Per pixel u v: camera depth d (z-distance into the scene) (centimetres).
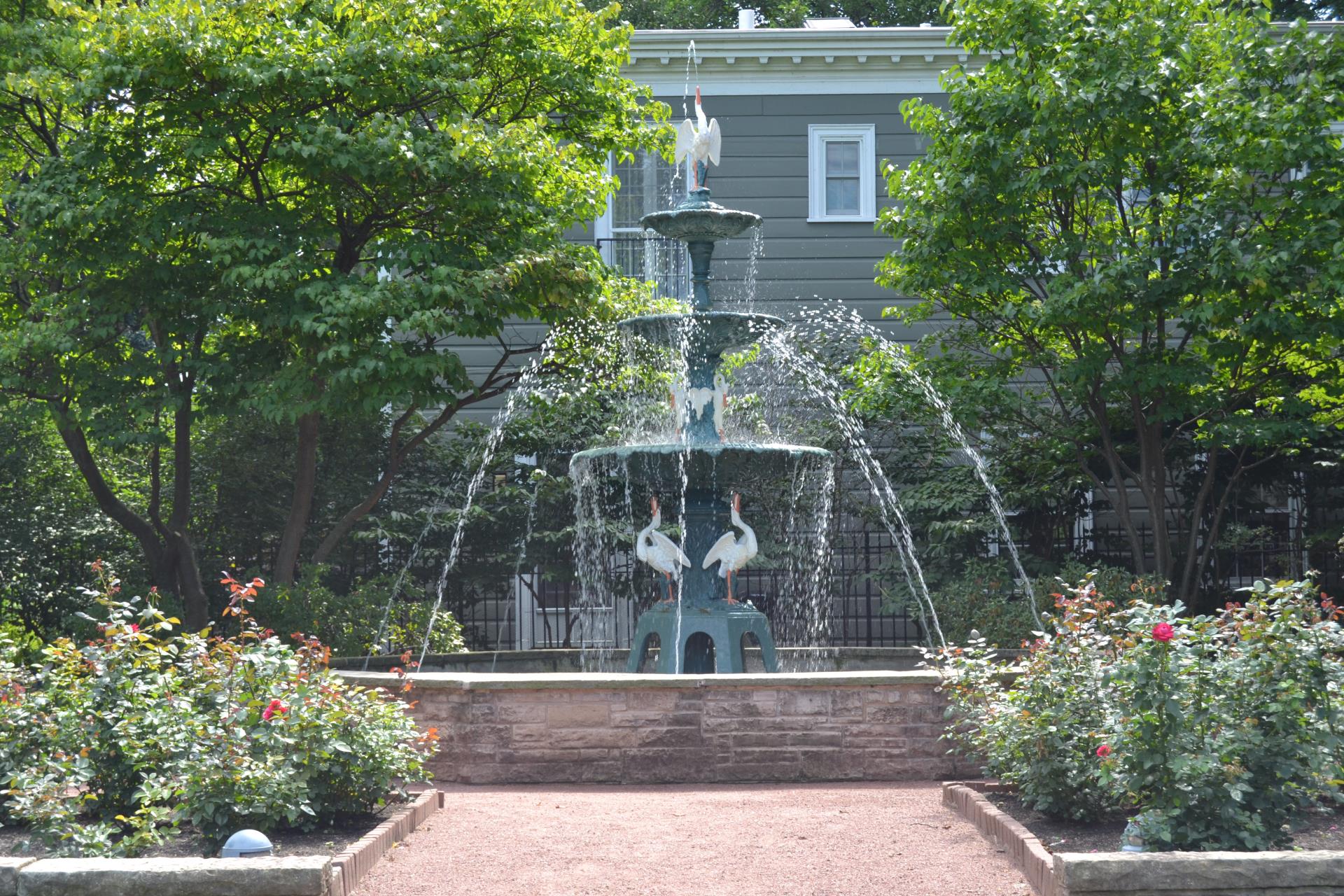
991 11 1180
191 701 548
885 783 729
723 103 1723
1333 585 1505
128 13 1082
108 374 1169
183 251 1201
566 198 1323
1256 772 488
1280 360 1221
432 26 1171
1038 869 468
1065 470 1405
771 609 1516
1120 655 531
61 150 1228
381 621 1185
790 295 1709
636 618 1493
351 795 563
